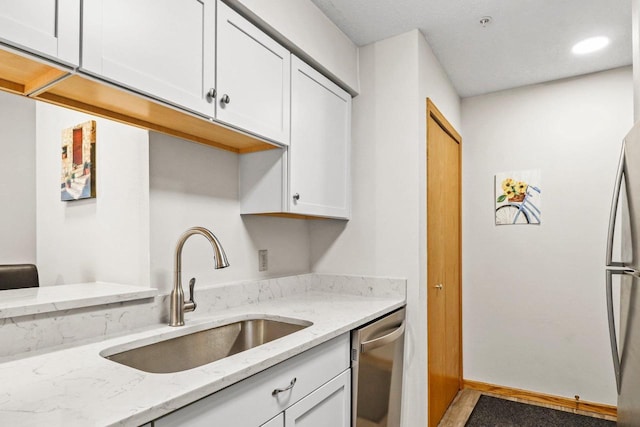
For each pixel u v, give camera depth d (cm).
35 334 111
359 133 235
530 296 293
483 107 316
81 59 98
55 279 188
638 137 126
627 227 143
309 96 194
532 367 291
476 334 311
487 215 311
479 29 220
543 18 208
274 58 170
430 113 238
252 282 192
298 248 237
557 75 281
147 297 140
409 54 221
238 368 99
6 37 84
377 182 227
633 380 130
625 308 142
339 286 232
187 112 131
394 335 185
